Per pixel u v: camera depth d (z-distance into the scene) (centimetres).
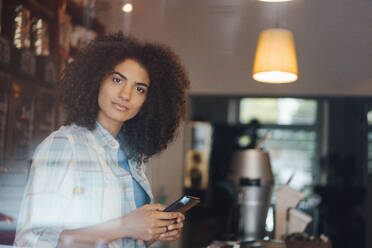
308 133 486
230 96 336
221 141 422
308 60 294
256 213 223
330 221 406
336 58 290
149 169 129
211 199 381
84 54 126
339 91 299
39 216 106
